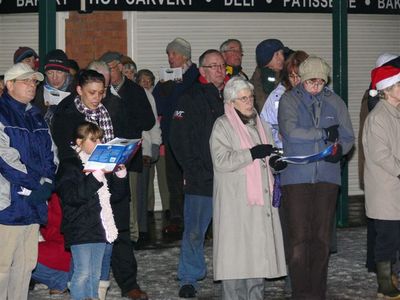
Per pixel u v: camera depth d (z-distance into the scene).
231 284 10.55
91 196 9.82
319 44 19.34
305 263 11.04
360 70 19.73
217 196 10.48
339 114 11.04
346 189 16.19
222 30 18.66
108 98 10.97
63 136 10.34
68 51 18.14
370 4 19.19
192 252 11.60
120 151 9.84
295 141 10.81
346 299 11.59
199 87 11.40
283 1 18.70
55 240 11.55
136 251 14.45
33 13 18.38
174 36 18.44
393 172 11.10
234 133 10.49
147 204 16.19
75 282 10.05
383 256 11.51
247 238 10.39
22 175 9.85
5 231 9.97
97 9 17.62
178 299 11.60
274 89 11.95
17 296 10.29
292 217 10.92
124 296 11.52
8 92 10.05
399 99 11.20
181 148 11.30
